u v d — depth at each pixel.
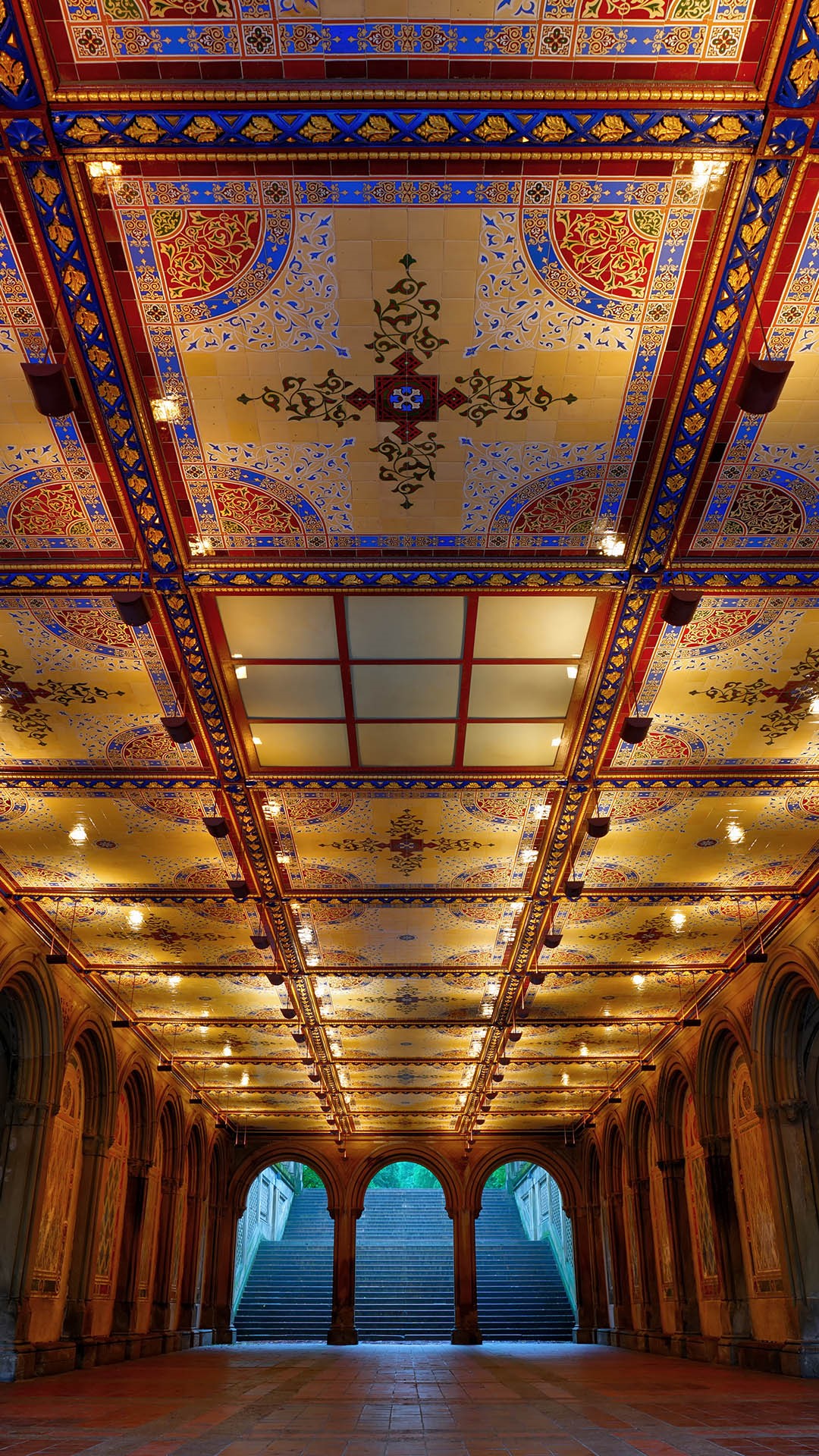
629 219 5.55
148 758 10.65
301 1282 34.69
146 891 13.73
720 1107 17.83
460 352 6.24
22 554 7.91
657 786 11.25
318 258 5.70
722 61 4.89
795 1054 14.73
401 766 10.80
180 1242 23.84
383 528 7.65
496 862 13.01
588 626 8.72
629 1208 24.12
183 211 5.48
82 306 5.97
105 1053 17.80
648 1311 22.64
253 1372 15.05
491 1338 31.53
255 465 7.08
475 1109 27.59
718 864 13.08
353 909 14.30
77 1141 16.97
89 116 5.02
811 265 5.82
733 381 6.49
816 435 6.91
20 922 14.23
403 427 6.75
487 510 7.50
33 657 9.09
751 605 8.50
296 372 6.36
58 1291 15.98
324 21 4.72
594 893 13.80
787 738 10.44
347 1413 8.99
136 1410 9.24
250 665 9.16
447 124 5.08
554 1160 30.47
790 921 14.34
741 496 7.44
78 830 12.10
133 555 7.91
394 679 9.38
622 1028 19.86
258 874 13.28
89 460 7.06
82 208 5.45
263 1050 21.50
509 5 4.67
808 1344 13.73
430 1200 42.12
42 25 4.72
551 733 10.28
